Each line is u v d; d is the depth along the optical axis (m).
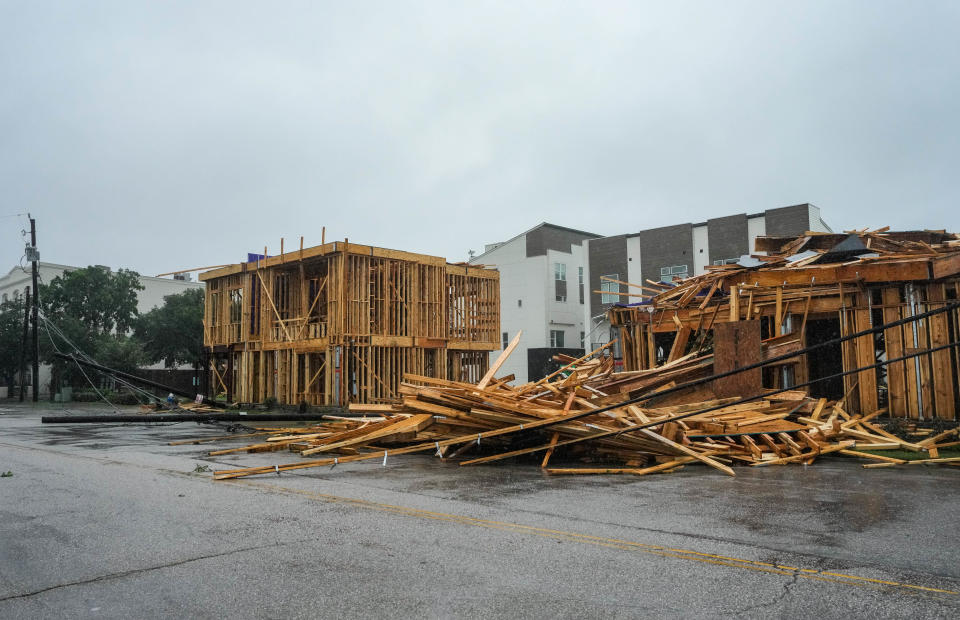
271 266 27.98
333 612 4.05
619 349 19.09
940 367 13.57
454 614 4.00
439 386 12.62
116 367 40.31
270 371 28.19
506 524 6.40
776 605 4.13
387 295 26.20
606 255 42.44
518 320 46.72
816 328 18.09
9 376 49.56
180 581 4.68
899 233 18.02
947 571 4.83
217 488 8.61
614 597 4.29
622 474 9.73
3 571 4.96
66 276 48.25
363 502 7.58
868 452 11.12
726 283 16.53
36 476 9.72
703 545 5.57
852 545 5.56
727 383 13.12
